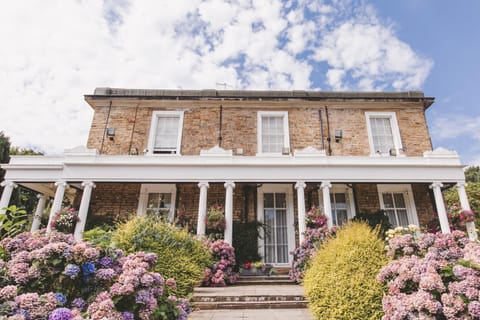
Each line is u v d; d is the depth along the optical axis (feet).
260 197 32.78
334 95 38.29
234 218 31.73
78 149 28.99
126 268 8.63
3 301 6.48
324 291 12.46
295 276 24.53
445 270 9.31
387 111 37.42
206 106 37.65
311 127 36.65
